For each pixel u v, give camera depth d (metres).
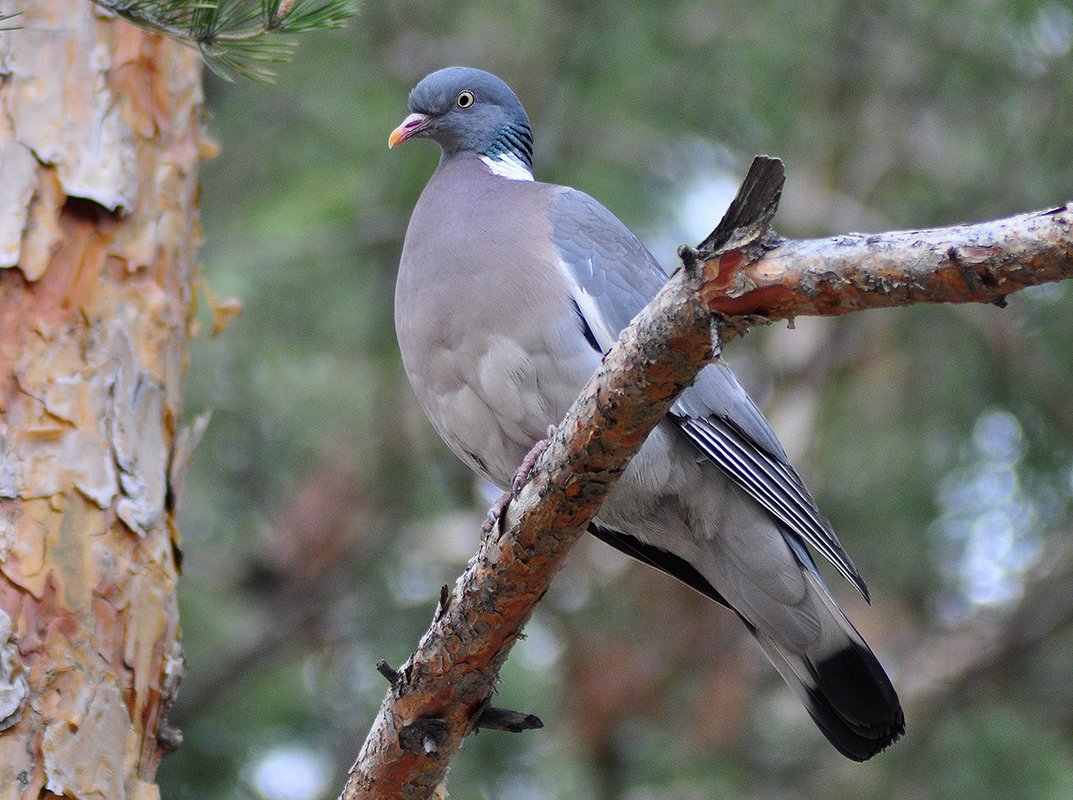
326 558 11.98
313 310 12.40
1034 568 13.45
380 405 12.11
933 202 12.89
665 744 11.74
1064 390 12.35
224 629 11.55
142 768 5.62
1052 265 3.95
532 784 11.87
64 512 5.55
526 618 5.36
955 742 12.28
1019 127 12.52
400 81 12.39
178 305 6.29
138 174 6.20
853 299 4.27
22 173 5.89
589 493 5.06
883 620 13.38
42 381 5.69
